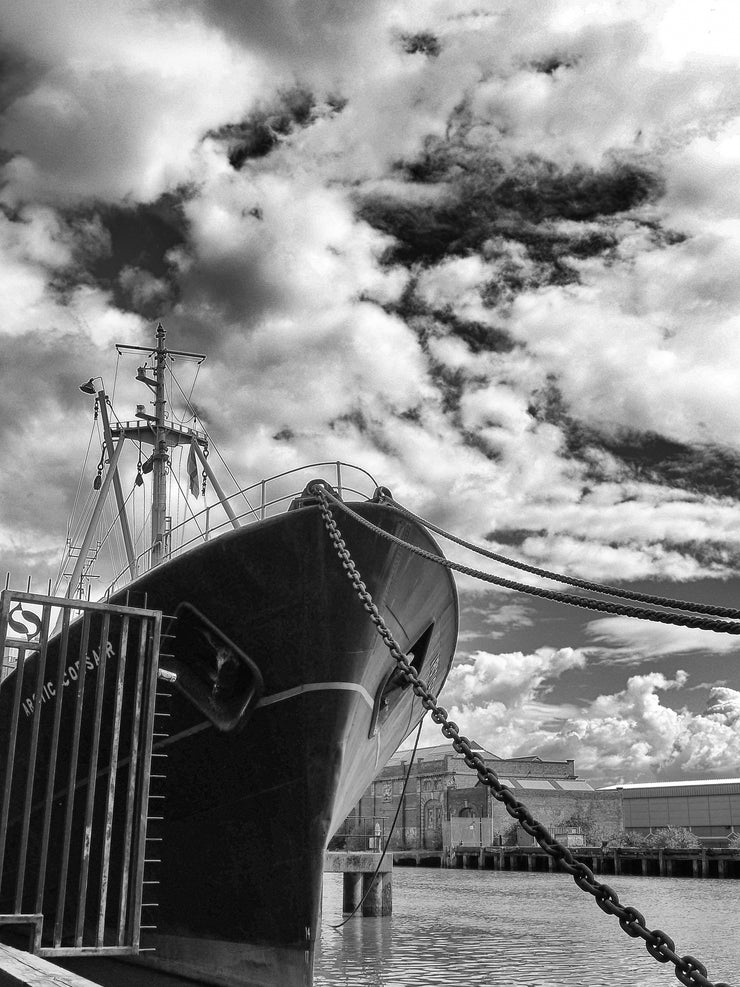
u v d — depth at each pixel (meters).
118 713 7.54
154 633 7.95
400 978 14.05
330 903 30.14
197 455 18.84
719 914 27.89
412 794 76.88
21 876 7.01
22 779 11.45
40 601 7.41
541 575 5.43
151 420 18.95
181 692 10.07
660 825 74.69
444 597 11.23
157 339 19.19
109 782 7.49
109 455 18.94
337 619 9.51
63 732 10.79
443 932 20.86
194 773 10.16
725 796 71.62
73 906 10.60
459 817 72.31
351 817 81.38
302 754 9.65
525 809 3.54
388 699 11.44
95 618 10.46
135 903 7.26
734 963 16.77
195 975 9.98
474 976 14.29
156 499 17.94
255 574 9.54
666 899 34.88
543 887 42.31
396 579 9.77
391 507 9.46
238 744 9.90
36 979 4.32
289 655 9.62
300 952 9.54
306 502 9.48
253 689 9.79
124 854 7.41
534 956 16.73
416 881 48.72
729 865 51.78
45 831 7.12
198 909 10.12
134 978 10.34
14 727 7.20
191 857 10.20
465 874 57.88
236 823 9.99
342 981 13.76
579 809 72.38
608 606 4.15
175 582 9.97
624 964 15.75
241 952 9.84
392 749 13.48
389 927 22.05
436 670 13.08
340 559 9.40
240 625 9.76
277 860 9.79
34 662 11.38
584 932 21.27
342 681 9.60
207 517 10.55
